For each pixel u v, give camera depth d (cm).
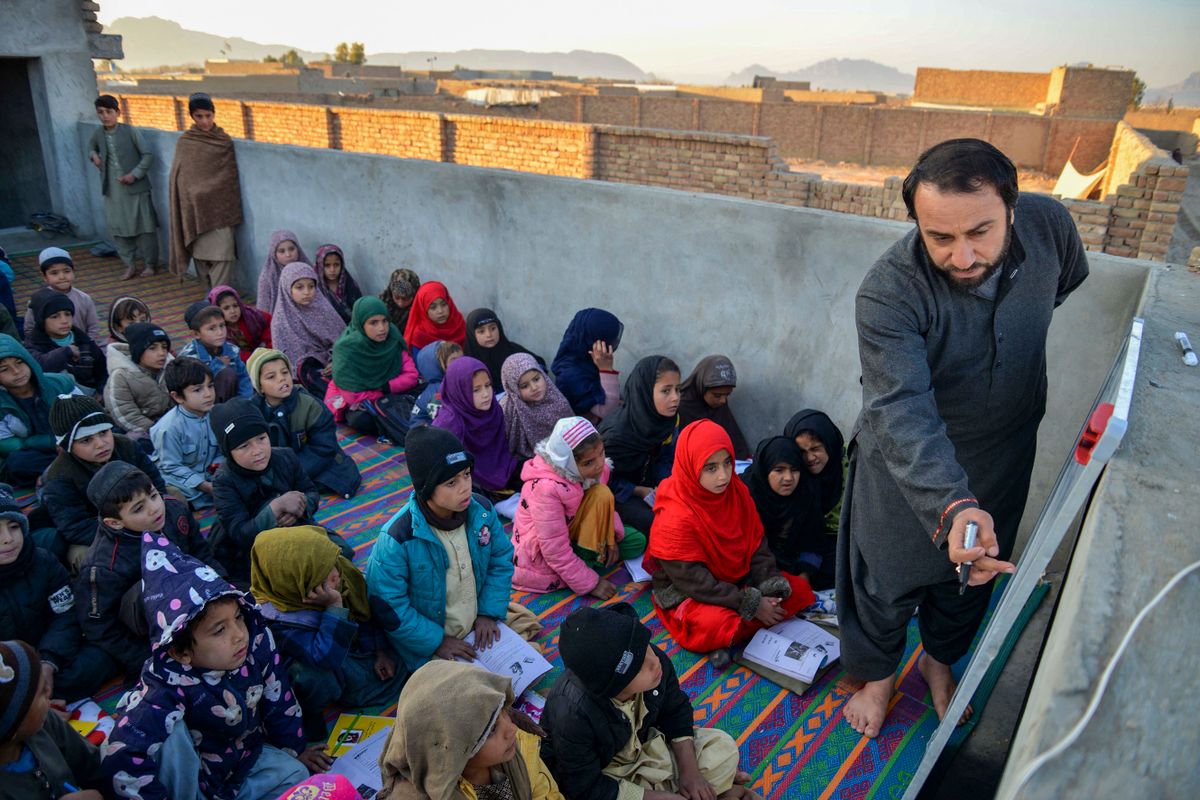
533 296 590
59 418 371
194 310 561
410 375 575
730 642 338
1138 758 107
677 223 488
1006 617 174
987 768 265
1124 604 124
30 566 311
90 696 321
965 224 187
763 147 985
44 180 1031
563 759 248
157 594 246
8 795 208
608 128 1096
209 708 248
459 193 616
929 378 213
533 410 492
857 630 283
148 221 876
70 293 666
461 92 3678
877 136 2736
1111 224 787
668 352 516
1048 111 2822
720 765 272
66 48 946
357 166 690
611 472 447
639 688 247
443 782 207
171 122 2173
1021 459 245
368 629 319
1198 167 1164
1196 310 265
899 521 249
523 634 354
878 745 298
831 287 431
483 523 332
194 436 454
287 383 460
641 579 395
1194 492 147
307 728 295
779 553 407
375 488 490
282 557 289
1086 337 351
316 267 696
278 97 2741
